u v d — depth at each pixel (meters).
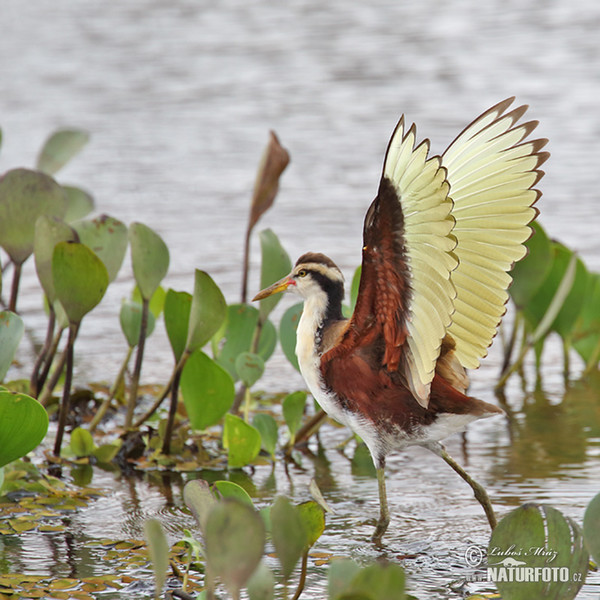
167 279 16.80
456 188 8.34
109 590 8.10
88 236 11.72
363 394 8.88
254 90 26.69
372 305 8.27
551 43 29.52
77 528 9.38
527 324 14.36
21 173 11.73
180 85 27.17
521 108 8.10
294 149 22.91
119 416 12.46
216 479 10.79
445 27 31.61
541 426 12.22
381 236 7.67
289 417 11.53
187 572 8.20
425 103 25.08
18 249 11.93
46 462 11.07
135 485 10.56
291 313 12.16
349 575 6.86
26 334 15.20
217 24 32.62
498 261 8.32
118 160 22.50
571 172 21.20
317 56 29.17
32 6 34.69
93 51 29.91
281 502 6.79
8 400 8.71
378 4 34.66
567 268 13.18
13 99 25.94
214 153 22.83
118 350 14.82
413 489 10.47
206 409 11.19
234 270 17.34
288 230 18.92
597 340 14.20
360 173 21.73
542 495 10.09
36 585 8.12
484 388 13.73
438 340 7.71
